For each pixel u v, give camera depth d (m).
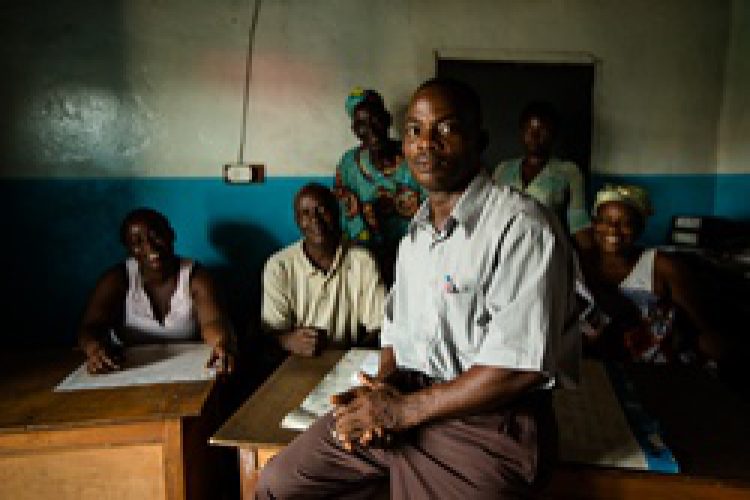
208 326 1.85
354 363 1.56
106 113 2.68
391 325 1.23
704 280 2.22
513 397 0.92
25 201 2.71
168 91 2.70
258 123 2.76
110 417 1.30
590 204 2.88
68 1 2.59
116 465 1.38
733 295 2.14
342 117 2.78
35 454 1.36
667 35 2.79
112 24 2.63
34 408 1.36
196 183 2.77
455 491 0.95
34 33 2.60
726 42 2.79
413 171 1.00
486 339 0.93
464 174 0.98
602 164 2.87
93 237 2.76
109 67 2.66
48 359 1.71
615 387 1.40
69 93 2.65
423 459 0.98
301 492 1.08
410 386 1.08
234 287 2.85
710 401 1.32
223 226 2.81
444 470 0.96
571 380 1.05
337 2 2.71
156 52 2.67
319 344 1.69
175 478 1.38
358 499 1.13
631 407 1.28
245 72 2.72
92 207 2.74
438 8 2.73
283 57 2.73
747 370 1.70
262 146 2.78
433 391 0.95
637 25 2.78
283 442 1.14
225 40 2.70
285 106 2.76
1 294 2.76
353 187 2.45
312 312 1.97
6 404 1.38
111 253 2.78
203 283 1.95
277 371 1.53
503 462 0.93
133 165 2.73
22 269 2.76
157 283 1.96
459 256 0.98
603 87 2.82
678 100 2.84
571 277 1.01
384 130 2.38
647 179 2.89
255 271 2.85
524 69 2.79
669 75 2.82
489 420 0.96
